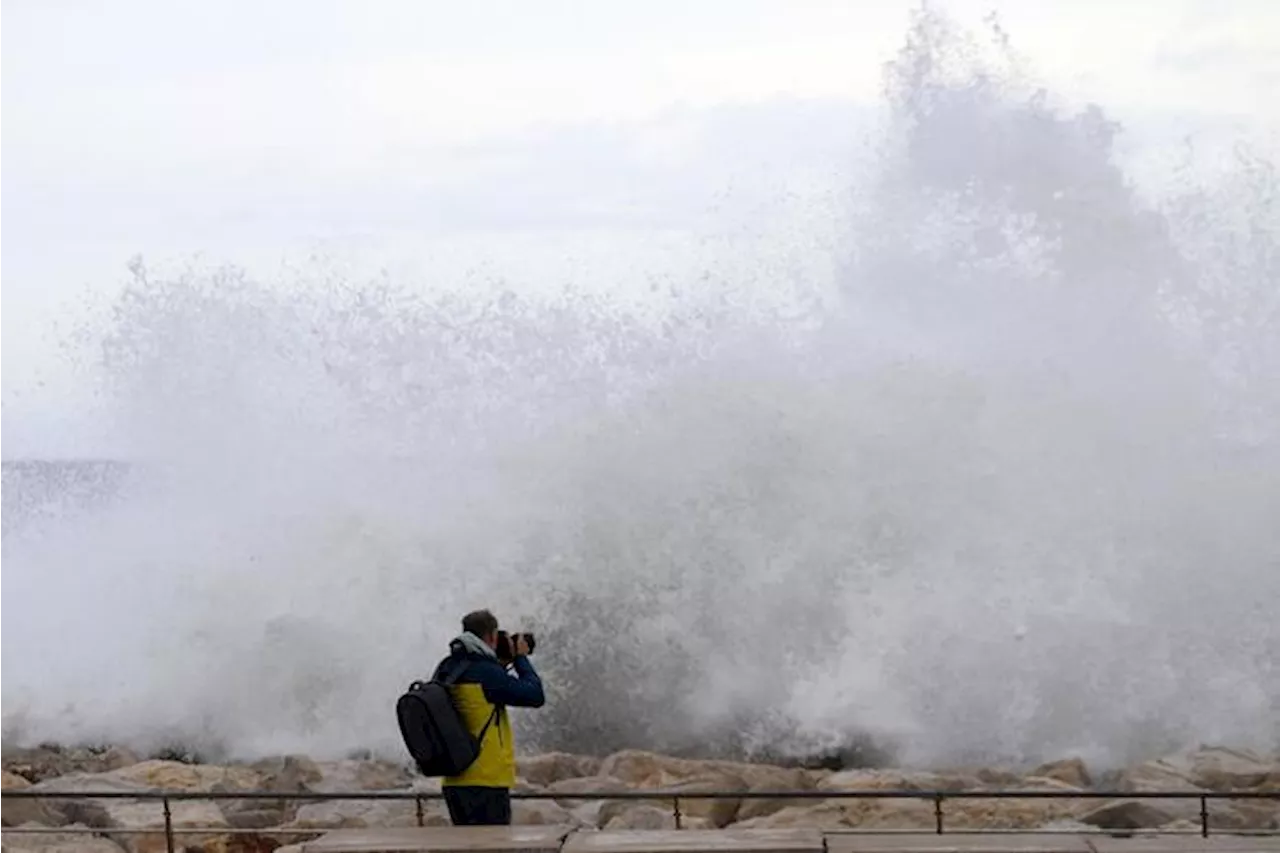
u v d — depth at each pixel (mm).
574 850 18969
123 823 28328
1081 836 19469
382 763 34906
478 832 20109
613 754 34406
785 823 27281
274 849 26641
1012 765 35938
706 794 23578
